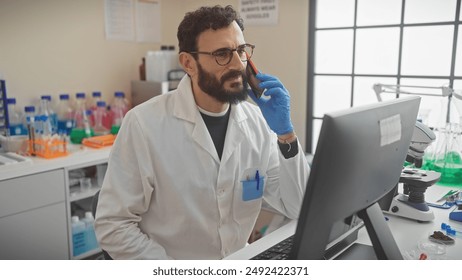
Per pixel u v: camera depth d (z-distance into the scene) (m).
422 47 2.38
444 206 1.47
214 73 1.30
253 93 1.36
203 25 1.28
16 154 2.28
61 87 2.78
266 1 2.88
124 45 3.09
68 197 2.33
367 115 0.83
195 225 1.39
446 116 2.26
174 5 3.39
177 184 1.36
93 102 2.94
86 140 2.61
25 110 2.51
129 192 1.33
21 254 2.14
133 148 1.36
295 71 2.85
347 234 1.09
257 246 1.15
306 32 2.75
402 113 0.94
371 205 0.96
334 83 2.76
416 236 1.24
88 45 2.88
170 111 1.43
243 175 1.46
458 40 2.26
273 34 2.90
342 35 2.67
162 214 1.40
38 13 2.61
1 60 2.49
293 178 1.36
